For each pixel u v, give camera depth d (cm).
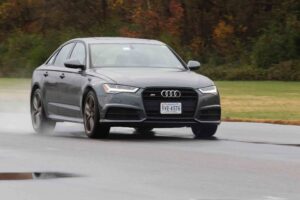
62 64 3497
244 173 2141
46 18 13275
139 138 3181
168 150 2703
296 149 2748
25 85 8762
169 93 3027
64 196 1798
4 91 7431
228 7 12156
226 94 6831
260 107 5272
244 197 1780
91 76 3172
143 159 2445
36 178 2058
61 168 2245
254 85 8738
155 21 12206
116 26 12875
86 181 2008
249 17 12006
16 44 12912
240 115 4634
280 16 11794
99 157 2497
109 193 1833
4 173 2148
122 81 3047
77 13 13200
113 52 3338
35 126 3588
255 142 3014
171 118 3030
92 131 3133
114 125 3045
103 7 13100
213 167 2259
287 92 7175
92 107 3134
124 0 12988
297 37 11144
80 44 3444
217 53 11869
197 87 3070
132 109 3014
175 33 12106
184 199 1753
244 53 11575
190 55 11806
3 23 13450
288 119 4322
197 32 12219
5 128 3772
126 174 2125
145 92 3022
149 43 3434
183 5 12231
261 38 11231
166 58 3356
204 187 1911
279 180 2017
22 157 2502
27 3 13338
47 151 2667
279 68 10525
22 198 1778
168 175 2106
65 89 3356
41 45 12638
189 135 3353
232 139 3147
